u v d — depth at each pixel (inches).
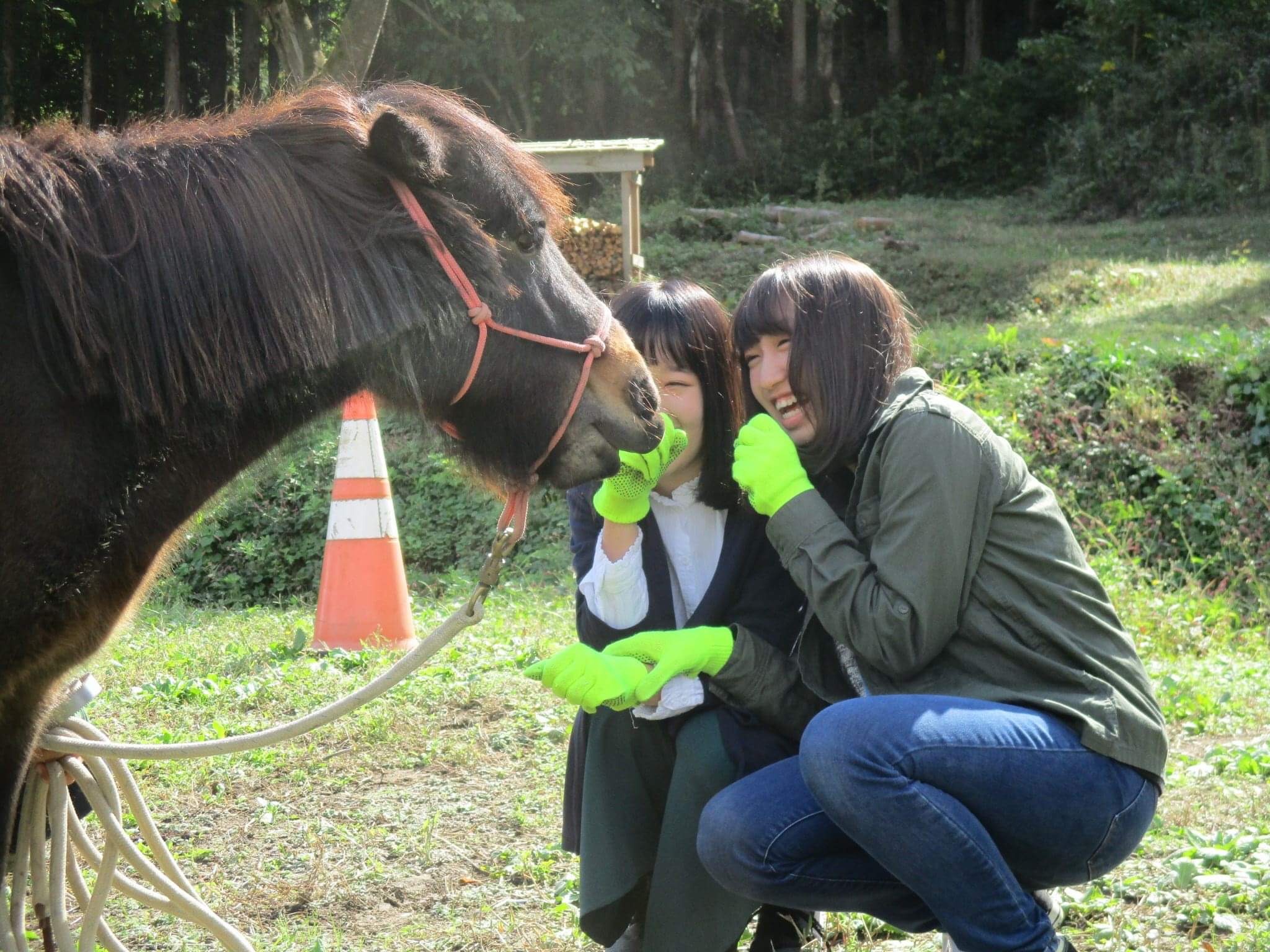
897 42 1101.1
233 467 81.4
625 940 105.9
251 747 88.6
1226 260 546.6
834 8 1027.3
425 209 82.2
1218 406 314.5
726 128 1042.7
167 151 79.3
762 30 1118.4
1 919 84.7
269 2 518.0
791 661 95.8
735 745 93.7
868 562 82.8
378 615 221.3
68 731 91.5
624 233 443.2
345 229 80.1
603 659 88.0
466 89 933.8
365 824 142.4
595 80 939.3
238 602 343.3
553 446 89.7
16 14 801.6
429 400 85.8
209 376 76.0
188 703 185.8
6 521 70.9
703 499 98.3
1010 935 78.9
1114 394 319.0
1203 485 299.0
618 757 98.3
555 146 435.5
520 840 137.7
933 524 80.0
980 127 916.0
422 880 128.9
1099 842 80.4
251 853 136.3
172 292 74.9
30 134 79.2
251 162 79.3
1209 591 276.5
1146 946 105.3
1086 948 106.3
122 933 120.6
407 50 891.4
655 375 97.2
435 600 297.3
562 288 88.6
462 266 83.0
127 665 210.5
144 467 76.2
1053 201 770.2
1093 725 78.7
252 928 120.3
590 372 89.0
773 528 85.4
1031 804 78.2
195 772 157.2
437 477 354.6
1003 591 82.4
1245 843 121.0
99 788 92.7
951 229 687.7
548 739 166.6
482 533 340.2
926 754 76.8
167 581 342.3
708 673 92.8
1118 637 83.7
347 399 84.7
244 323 76.7
